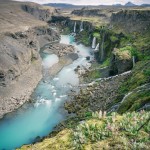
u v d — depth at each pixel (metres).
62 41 180.00
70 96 79.25
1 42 97.06
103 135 19.45
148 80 56.69
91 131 19.94
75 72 103.62
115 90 68.12
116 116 22.73
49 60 122.50
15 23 164.88
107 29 136.12
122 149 17.83
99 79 90.06
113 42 112.81
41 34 171.12
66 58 126.75
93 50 147.38
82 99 73.19
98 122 21.44
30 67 102.62
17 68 88.38
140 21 119.81
